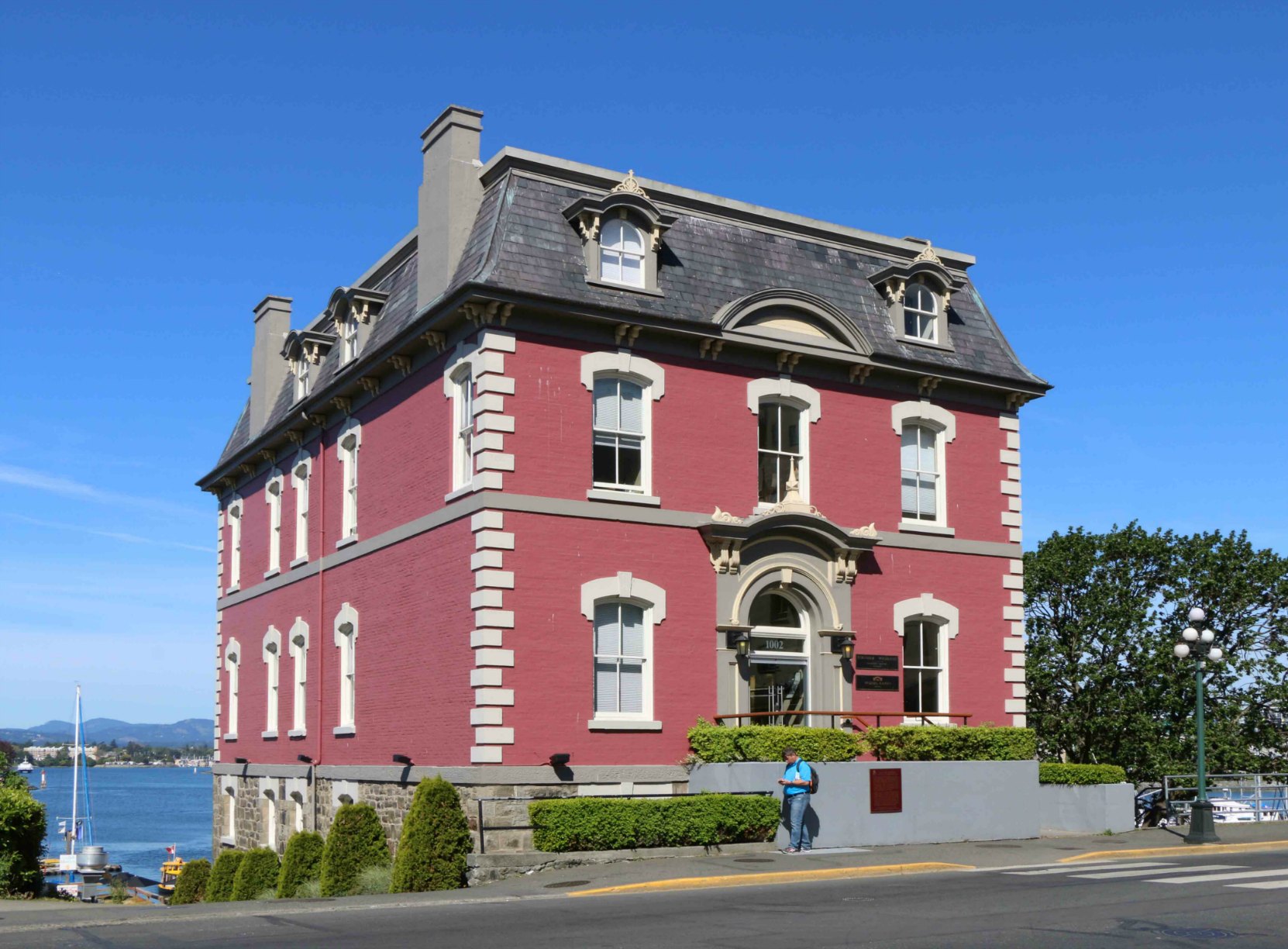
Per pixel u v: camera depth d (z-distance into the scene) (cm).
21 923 1595
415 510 2577
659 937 1358
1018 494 2980
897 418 2823
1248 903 1558
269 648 3350
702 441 2558
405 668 2550
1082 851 2319
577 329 2439
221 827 3662
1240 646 3650
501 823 2209
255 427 3597
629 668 2425
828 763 2383
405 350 2612
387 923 1538
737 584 2542
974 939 1319
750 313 2603
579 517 2384
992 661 2867
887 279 2861
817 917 1494
